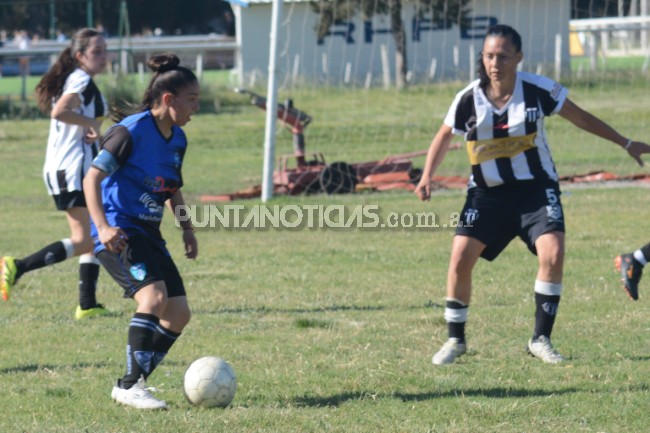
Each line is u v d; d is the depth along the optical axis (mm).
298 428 13203
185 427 13242
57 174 21234
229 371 14445
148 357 14289
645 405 14164
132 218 14477
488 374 16250
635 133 58906
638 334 19078
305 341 19109
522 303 22375
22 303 23562
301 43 93625
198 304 23047
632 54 94000
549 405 14219
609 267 26531
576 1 78812
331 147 62344
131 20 156625
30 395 15195
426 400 14672
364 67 93125
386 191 44531
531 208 16906
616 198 40000
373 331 19969
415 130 65625
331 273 26953
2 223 37812
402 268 27594
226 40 124625
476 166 16984
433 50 89812
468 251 16938
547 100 16750
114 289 25375
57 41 121312
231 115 83062
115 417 13852
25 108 86375
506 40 16312
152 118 14469
